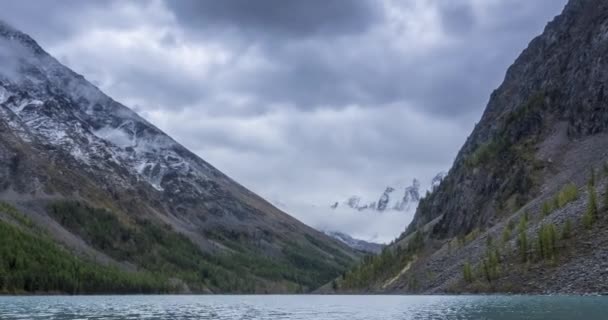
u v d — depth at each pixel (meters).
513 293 160.88
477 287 180.00
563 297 137.88
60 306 163.88
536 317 91.56
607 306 109.06
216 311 146.88
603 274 142.62
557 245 164.75
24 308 152.00
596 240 157.12
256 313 137.88
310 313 135.62
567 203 191.50
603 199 172.62
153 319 114.62
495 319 91.56
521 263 172.88
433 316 105.88
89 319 112.88
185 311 145.38
